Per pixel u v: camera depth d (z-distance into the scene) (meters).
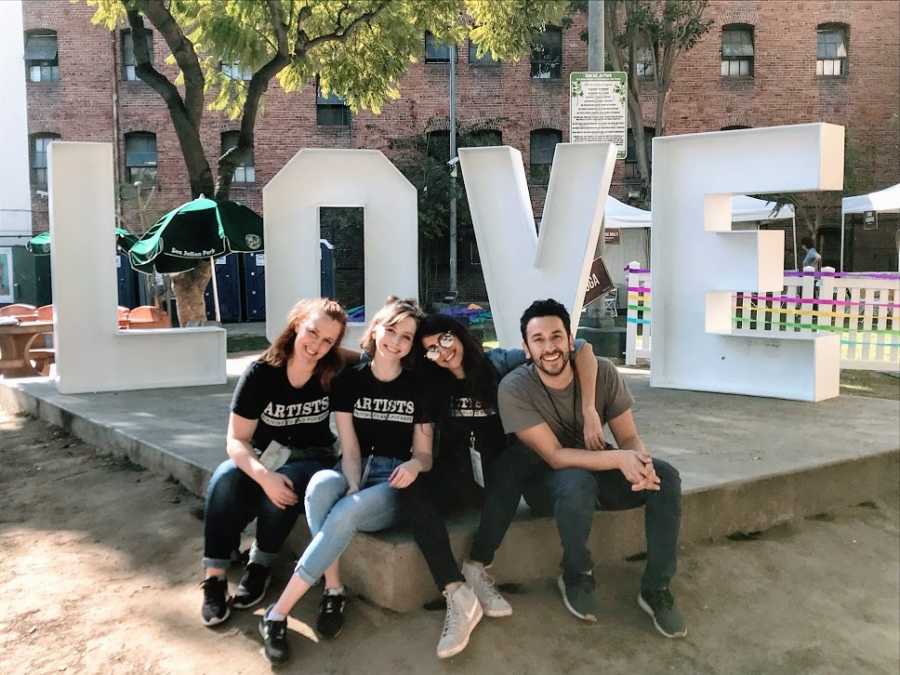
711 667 3.39
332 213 23.34
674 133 23.89
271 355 3.61
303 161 7.36
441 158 23.02
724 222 7.68
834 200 23.08
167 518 4.45
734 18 23.66
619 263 20.81
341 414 3.56
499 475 3.58
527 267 7.14
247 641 3.37
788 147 6.80
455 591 3.26
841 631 3.77
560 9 12.84
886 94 24.03
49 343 10.61
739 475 4.59
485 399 3.67
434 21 12.05
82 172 7.18
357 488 3.44
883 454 5.20
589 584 3.51
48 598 3.67
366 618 3.44
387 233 7.57
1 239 22.27
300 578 3.21
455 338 3.54
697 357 7.68
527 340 3.58
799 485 4.74
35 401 7.14
